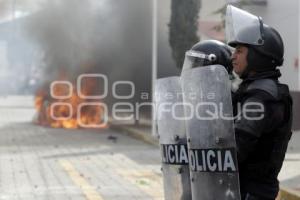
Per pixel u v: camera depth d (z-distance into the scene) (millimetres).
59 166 23891
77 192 18219
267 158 6652
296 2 37312
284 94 6668
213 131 6602
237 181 6488
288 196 16453
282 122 6672
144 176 21438
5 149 29703
